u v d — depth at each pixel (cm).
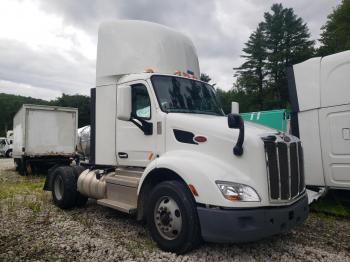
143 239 507
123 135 586
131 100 536
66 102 5125
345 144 669
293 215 431
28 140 1477
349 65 670
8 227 565
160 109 526
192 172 430
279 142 434
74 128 1590
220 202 400
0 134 8262
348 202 701
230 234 392
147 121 539
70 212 680
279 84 4697
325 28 4112
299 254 458
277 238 525
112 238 511
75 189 693
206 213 408
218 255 445
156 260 425
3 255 438
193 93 586
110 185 587
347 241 523
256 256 448
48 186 766
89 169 691
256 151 417
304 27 4850
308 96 723
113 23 629
